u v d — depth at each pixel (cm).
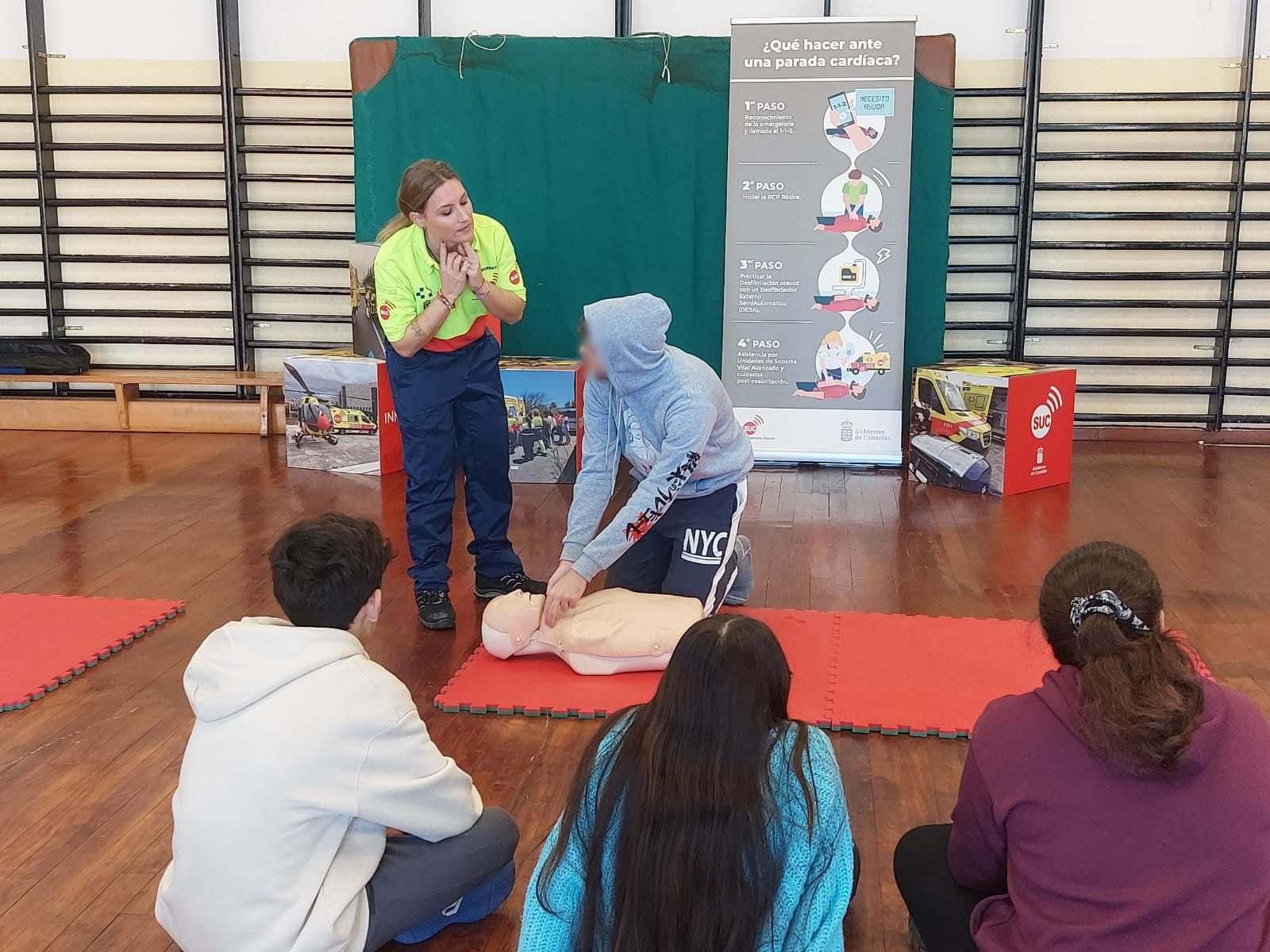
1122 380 608
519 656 297
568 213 573
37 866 205
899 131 518
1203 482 509
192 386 646
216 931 152
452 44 559
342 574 159
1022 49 576
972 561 389
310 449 530
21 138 627
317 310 639
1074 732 133
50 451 573
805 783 122
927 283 562
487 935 186
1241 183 570
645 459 279
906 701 269
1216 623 326
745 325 539
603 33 595
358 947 157
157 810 225
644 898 121
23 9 609
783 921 124
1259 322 594
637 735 126
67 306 645
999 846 142
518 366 509
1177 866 125
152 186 629
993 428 483
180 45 611
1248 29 555
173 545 406
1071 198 591
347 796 153
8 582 365
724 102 556
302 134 616
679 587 297
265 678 153
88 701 276
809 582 365
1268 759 127
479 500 342
